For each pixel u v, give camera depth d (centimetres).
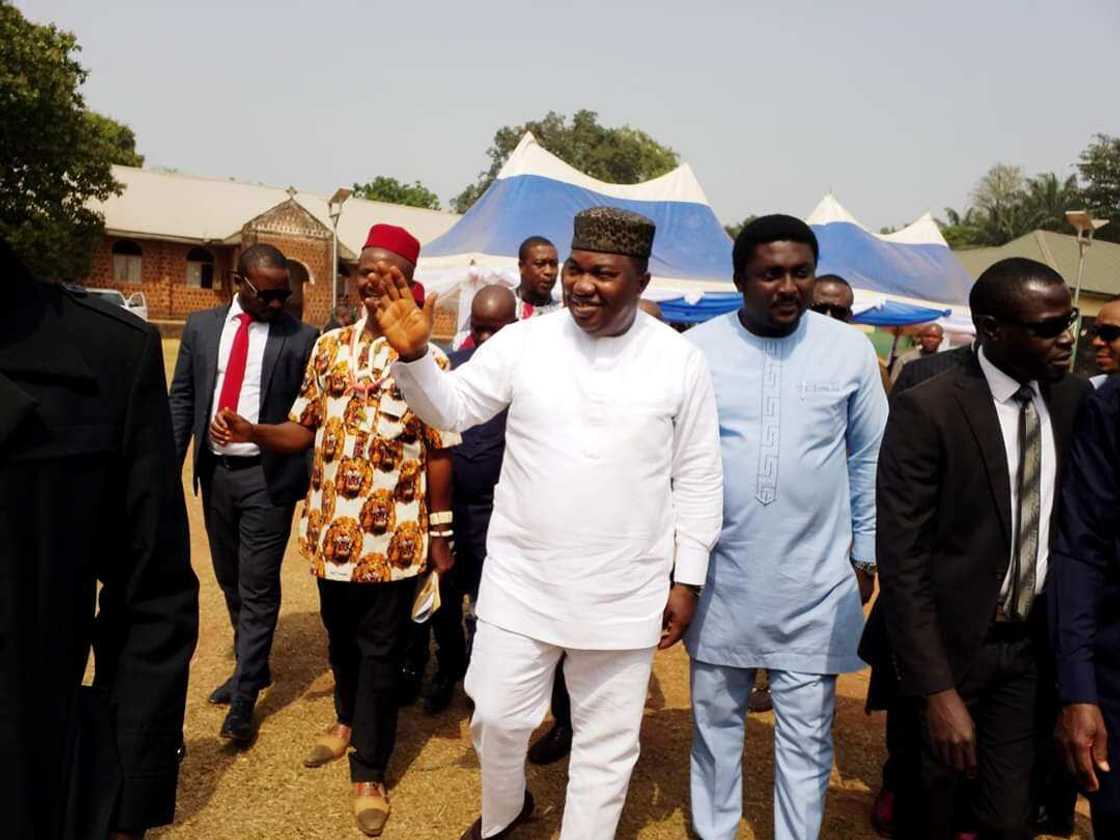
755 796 358
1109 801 225
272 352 393
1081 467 229
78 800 142
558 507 253
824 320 297
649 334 264
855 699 469
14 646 130
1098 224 1772
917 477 243
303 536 336
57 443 135
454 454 384
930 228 1680
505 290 405
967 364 249
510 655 260
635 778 365
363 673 325
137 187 3875
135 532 149
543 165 1218
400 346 244
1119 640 223
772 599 282
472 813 330
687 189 1359
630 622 256
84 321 143
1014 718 247
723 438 287
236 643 397
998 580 239
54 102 2617
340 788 343
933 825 260
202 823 314
